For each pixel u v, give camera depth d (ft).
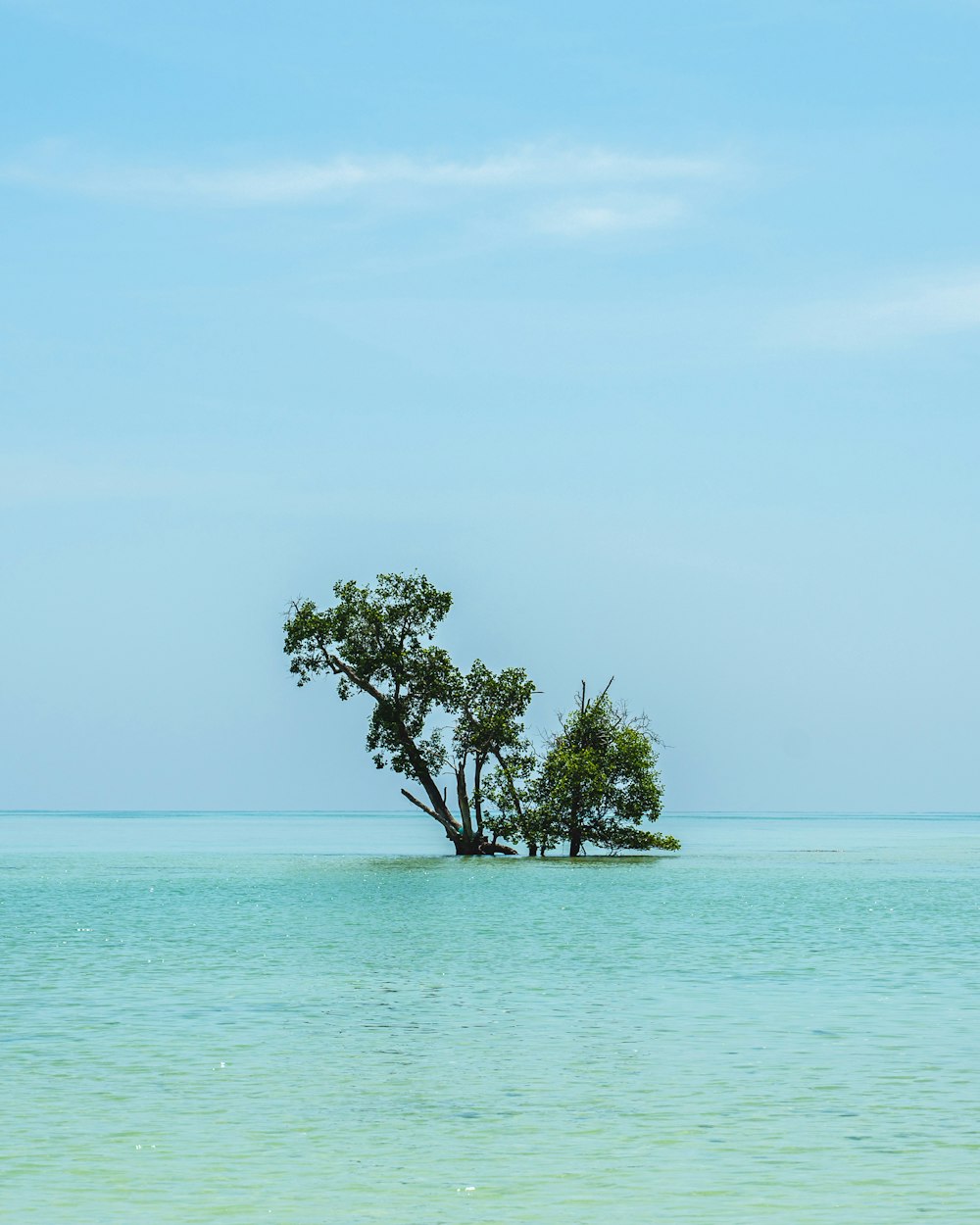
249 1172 58.39
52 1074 76.69
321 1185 56.70
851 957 129.18
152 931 154.61
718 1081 74.74
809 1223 51.93
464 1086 73.87
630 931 154.20
